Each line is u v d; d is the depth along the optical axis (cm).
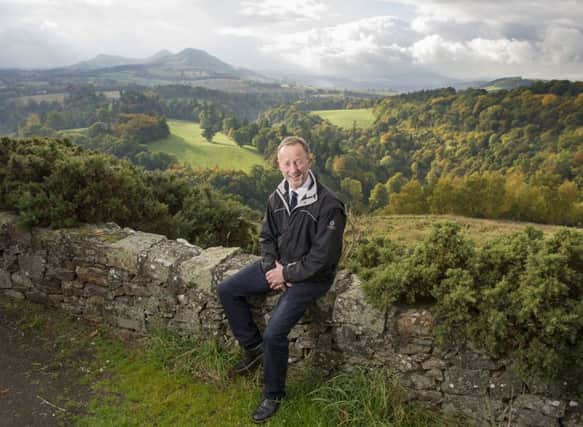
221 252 349
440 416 260
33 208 378
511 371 239
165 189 612
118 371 311
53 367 312
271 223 288
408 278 260
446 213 5241
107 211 416
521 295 234
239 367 301
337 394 272
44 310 379
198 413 271
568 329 215
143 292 339
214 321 319
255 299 306
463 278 247
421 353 260
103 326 361
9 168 411
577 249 242
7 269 389
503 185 5097
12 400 277
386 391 263
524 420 241
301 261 263
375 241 342
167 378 301
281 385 270
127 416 267
